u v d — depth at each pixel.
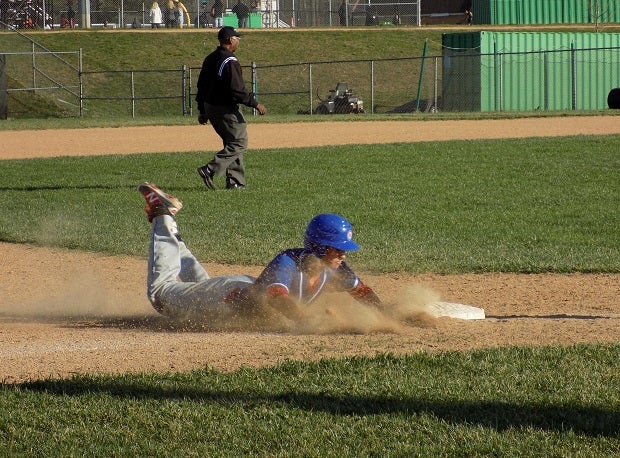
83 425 9.76
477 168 36.62
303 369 11.55
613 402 10.19
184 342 13.41
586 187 31.73
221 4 109.38
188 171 37.50
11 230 25.30
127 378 11.27
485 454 8.87
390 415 9.88
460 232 24.41
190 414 10.02
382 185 32.62
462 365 11.65
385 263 20.64
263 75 94.31
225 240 23.19
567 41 81.81
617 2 112.06
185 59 97.44
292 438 9.32
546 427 9.49
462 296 17.67
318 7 119.44
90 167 39.06
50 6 106.81
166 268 14.63
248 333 14.08
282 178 34.62
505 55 79.94
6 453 9.07
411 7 118.50
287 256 13.62
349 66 96.44
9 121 69.06
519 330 13.94
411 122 62.97
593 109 78.19
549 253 21.69
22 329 14.76
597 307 16.56
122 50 97.38
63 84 88.31
